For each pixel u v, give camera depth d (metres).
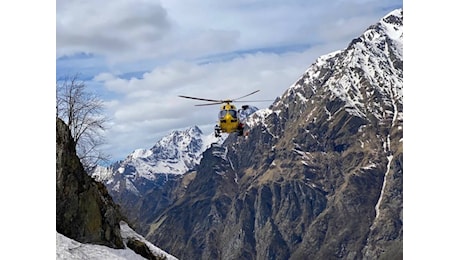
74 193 22.48
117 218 24.20
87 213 22.70
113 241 23.30
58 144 22.59
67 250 20.58
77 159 23.33
